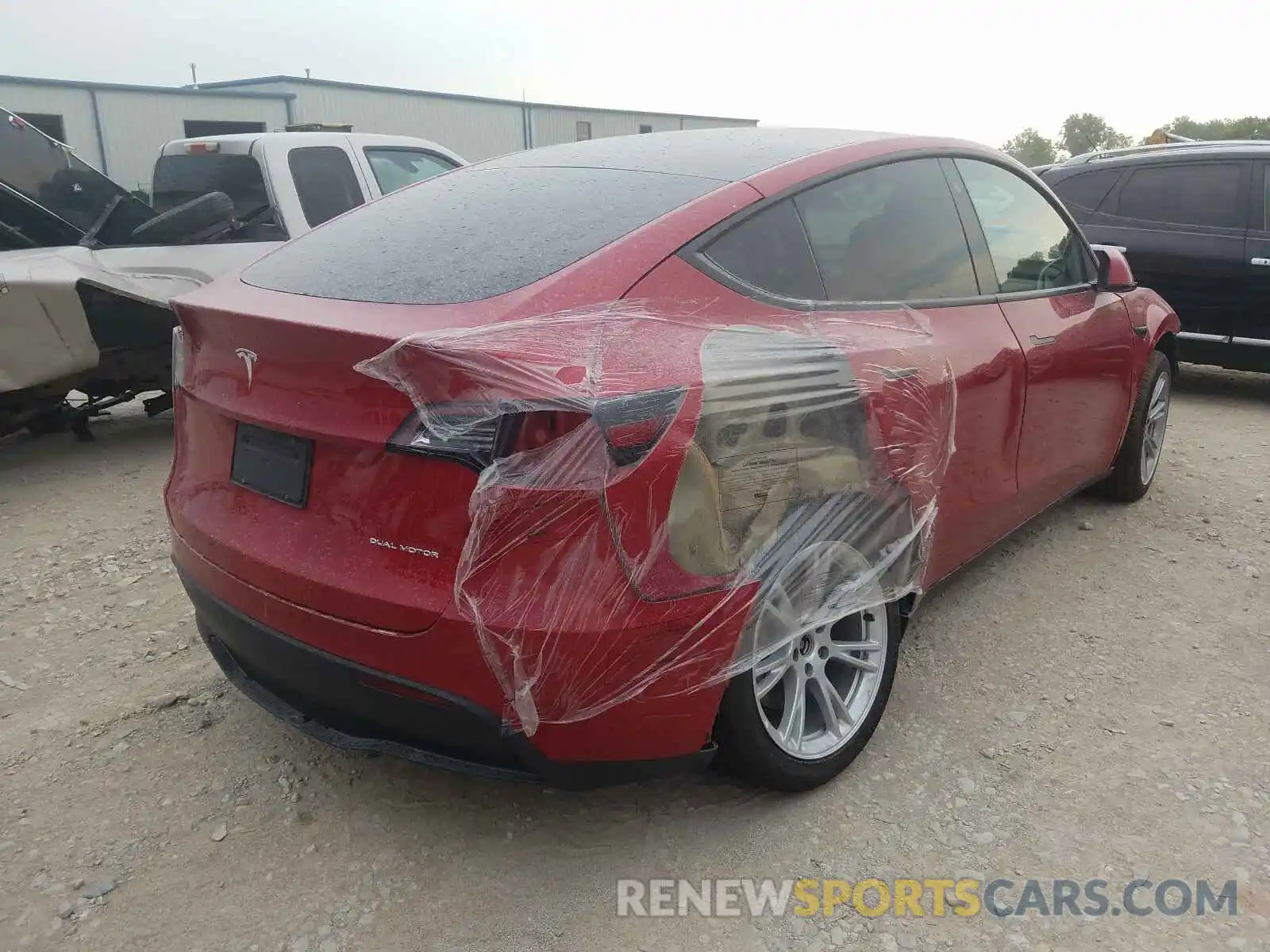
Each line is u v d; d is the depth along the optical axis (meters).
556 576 1.98
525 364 1.94
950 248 3.12
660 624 2.06
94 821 2.52
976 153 3.44
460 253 2.42
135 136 21.70
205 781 2.68
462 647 1.99
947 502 2.90
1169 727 2.88
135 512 4.82
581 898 2.27
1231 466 5.27
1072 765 2.71
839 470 2.41
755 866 2.36
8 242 5.31
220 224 5.87
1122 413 4.18
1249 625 3.48
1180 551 4.11
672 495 2.05
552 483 1.94
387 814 2.55
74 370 5.18
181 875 2.34
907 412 2.60
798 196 2.65
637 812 2.55
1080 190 7.33
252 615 2.30
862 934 2.15
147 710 3.02
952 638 3.41
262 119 23.12
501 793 2.64
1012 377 3.16
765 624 2.27
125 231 5.70
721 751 2.41
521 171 2.99
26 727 2.93
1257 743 2.79
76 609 3.71
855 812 2.54
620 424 1.96
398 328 2.06
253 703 3.06
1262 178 6.66
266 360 2.27
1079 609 3.61
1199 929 2.15
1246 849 2.38
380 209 2.98
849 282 2.70
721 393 2.14
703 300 2.30
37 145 5.36
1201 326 6.89
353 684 2.14
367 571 2.09
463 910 2.23
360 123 24.61
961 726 2.90
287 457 2.26
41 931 2.17
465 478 1.96
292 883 2.32
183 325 2.55
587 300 2.16
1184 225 6.86
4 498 5.05
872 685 2.68
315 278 2.50
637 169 2.77
